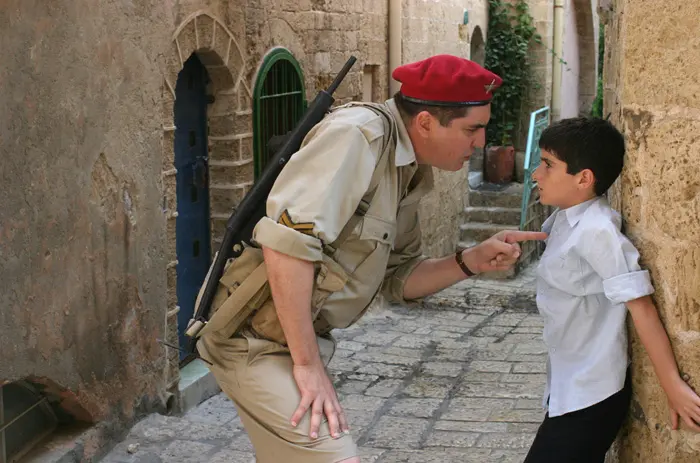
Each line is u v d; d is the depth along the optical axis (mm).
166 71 4957
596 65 15812
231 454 4449
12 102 3688
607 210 2373
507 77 13055
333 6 7367
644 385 2289
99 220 4348
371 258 2408
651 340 2162
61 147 4023
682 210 2074
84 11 4145
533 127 10820
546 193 2463
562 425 2414
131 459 4395
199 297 2492
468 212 11648
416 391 5852
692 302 2078
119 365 4574
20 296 3775
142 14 4656
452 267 2740
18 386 4074
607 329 2361
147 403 4879
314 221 2193
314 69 7102
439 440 4770
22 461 4020
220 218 5980
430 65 2426
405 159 2418
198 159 5855
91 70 4223
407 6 8930
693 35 2004
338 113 2389
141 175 4727
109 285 4457
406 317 8391
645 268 2223
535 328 8023
